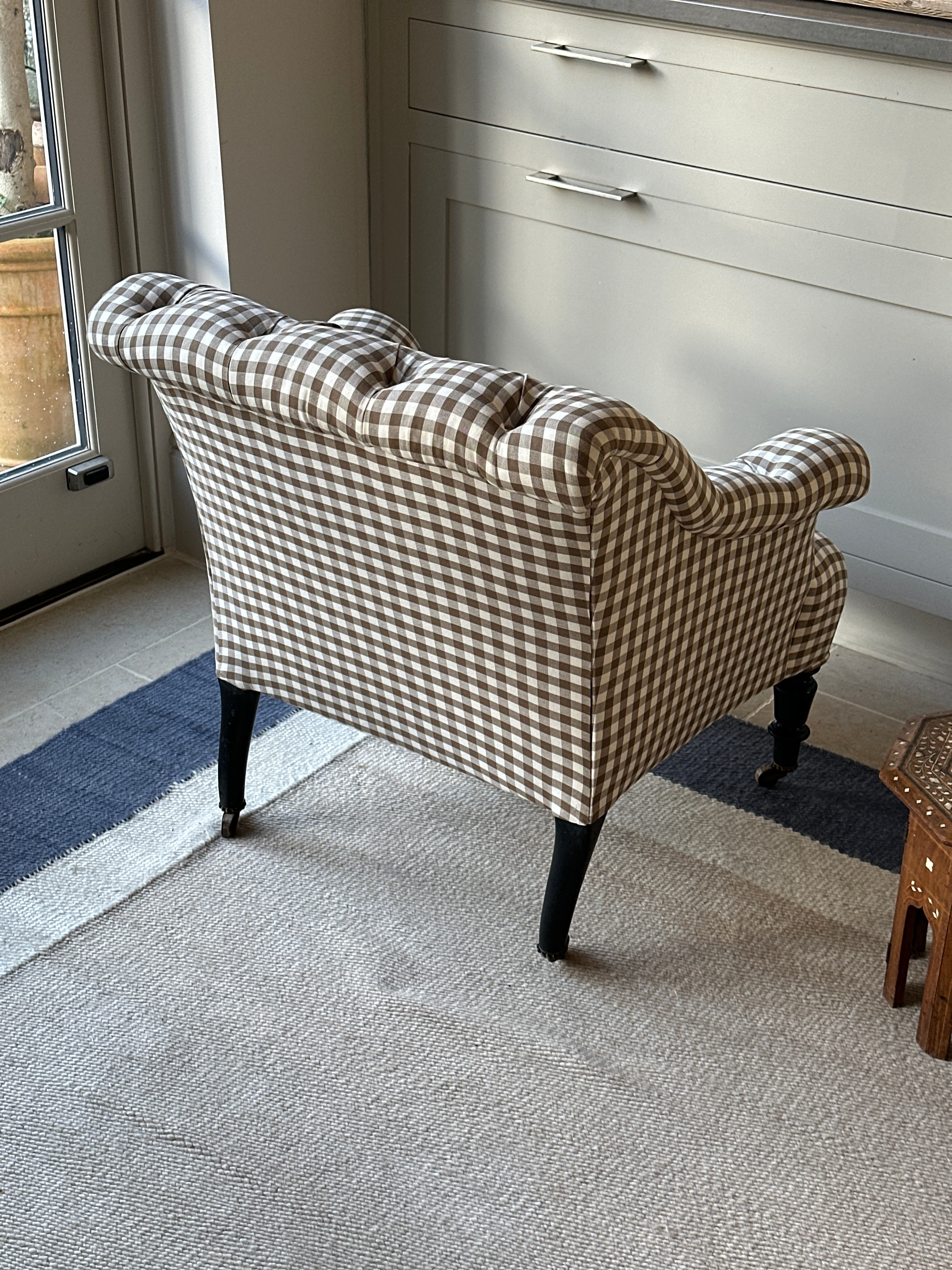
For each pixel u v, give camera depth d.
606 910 2.02
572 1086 1.73
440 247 2.81
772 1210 1.58
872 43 2.04
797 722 2.21
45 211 2.56
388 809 2.22
